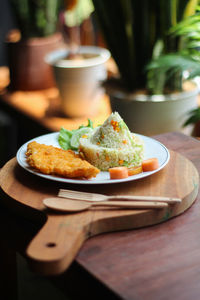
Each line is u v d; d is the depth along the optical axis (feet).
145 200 2.76
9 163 3.26
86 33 6.81
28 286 3.24
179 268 2.43
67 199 2.79
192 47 4.55
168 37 4.52
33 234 2.77
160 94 4.69
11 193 2.89
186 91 4.70
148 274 2.39
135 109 4.58
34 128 5.61
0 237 2.91
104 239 2.63
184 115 4.50
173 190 2.90
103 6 4.58
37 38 6.18
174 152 3.36
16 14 6.01
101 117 5.55
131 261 2.47
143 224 2.72
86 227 2.60
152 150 3.26
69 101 5.37
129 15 4.51
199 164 3.32
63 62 5.34
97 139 3.16
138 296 2.27
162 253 2.53
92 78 5.29
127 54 4.75
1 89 6.57
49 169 2.92
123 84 4.99
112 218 2.66
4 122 6.64
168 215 2.77
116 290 2.30
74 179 2.92
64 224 2.60
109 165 3.08
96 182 2.84
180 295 2.28
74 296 2.55
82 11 6.27
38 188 2.95
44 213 2.71
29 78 6.27
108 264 2.45
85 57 5.67
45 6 5.99
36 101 6.05
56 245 2.44
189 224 2.75
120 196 2.78
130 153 3.06
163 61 4.15
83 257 2.50
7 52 6.25
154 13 4.58
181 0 4.43
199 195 3.03
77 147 3.44
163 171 3.12
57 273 2.37
